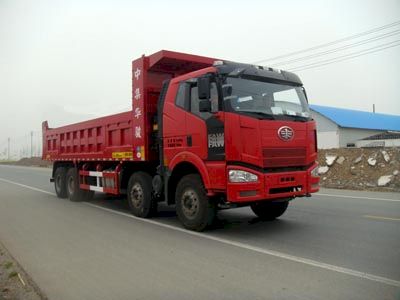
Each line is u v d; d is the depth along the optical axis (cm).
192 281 471
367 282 453
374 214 883
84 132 1185
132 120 912
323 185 1556
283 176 669
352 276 473
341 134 3916
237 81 671
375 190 1371
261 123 652
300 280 464
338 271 492
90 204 1170
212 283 462
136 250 616
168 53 834
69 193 1273
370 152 1723
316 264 522
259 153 645
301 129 709
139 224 827
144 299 421
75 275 503
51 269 530
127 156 940
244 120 641
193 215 734
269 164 656
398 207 982
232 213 929
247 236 692
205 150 688
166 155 789
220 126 656
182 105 745
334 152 1878
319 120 4044
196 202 726
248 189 634
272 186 654
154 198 884
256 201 689
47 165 4572
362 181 1555
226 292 434
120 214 969
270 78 714
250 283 459
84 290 451
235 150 637
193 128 714
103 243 666
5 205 1158
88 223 852
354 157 1748
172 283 466
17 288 464
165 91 798
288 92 734
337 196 1206
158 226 801
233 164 641
